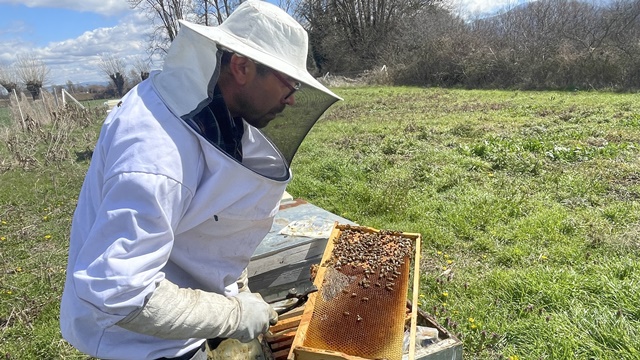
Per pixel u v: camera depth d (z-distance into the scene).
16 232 5.69
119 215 1.12
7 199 7.29
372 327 1.93
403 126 10.93
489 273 3.94
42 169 9.11
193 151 1.26
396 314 2.00
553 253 4.24
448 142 8.77
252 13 1.36
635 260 3.90
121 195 1.14
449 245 4.63
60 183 8.10
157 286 1.20
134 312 1.14
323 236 2.70
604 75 17.38
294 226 2.87
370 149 8.61
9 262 4.84
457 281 3.86
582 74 17.94
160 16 32.59
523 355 2.94
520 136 8.83
